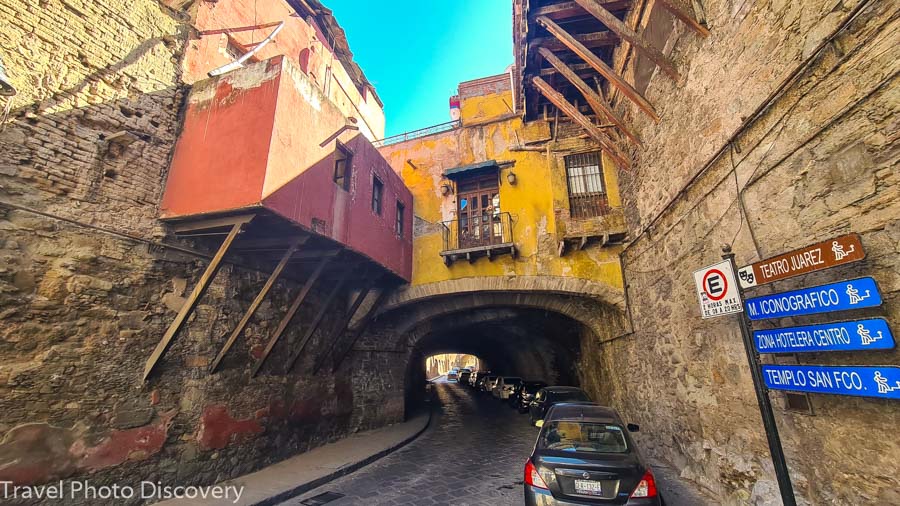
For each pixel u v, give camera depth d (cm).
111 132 602
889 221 297
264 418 782
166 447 593
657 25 720
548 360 2025
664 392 752
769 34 424
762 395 319
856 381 315
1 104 491
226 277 732
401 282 1189
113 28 626
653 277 798
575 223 1039
